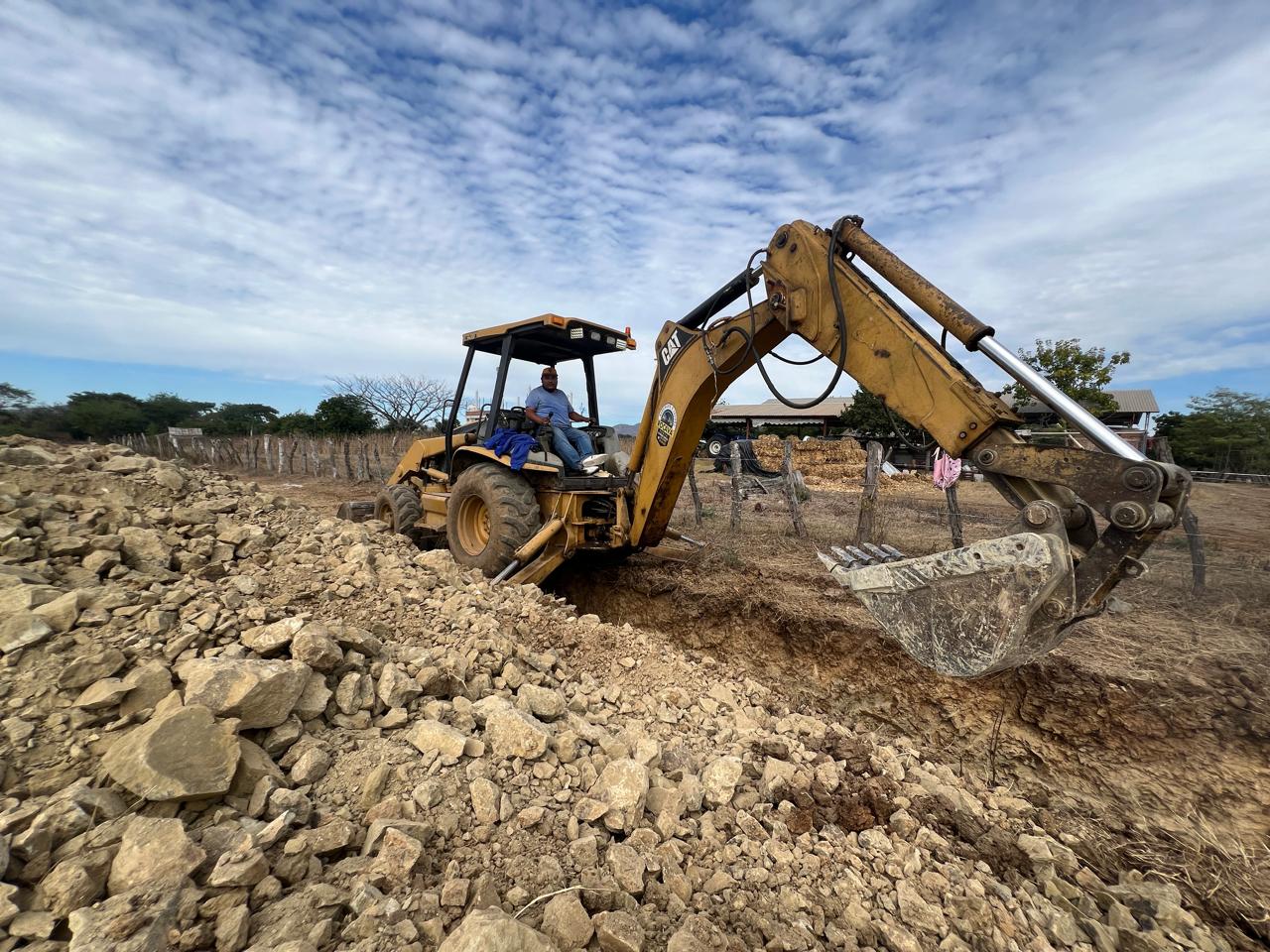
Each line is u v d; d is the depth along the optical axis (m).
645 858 1.95
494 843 1.89
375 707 2.40
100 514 3.12
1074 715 3.40
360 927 1.48
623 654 3.88
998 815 2.79
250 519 3.74
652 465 4.96
